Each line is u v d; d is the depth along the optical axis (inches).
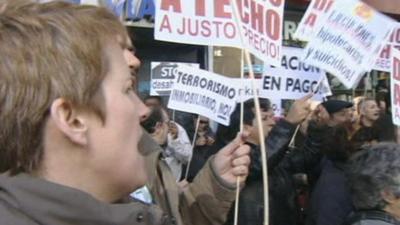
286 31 266.7
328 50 117.3
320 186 121.0
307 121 162.4
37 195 27.6
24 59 28.0
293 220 132.2
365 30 119.3
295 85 136.9
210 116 121.2
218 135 149.5
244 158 69.7
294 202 134.3
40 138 28.6
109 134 29.9
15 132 28.1
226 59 248.2
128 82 31.6
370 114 191.0
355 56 119.0
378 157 76.4
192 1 99.7
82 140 29.1
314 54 116.7
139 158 32.1
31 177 28.3
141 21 179.6
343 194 116.7
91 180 29.9
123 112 30.5
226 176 69.6
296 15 271.4
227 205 70.2
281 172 133.8
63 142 29.0
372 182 74.7
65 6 30.8
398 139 161.6
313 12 117.0
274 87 133.6
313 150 149.5
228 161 69.7
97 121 29.6
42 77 27.9
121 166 30.6
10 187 27.7
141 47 248.4
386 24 119.7
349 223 77.3
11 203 27.7
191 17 99.8
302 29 117.0
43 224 27.5
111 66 30.6
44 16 29.3
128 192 31.8
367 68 119.9
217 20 101.5
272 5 102.8
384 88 267.3
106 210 28.9
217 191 69.3
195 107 120.5
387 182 73.9
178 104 119.5
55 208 27.6
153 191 63.6
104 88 29.9
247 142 128.5
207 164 71.0
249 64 71.6
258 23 101.0
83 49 29.0
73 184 29.4
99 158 29.7
